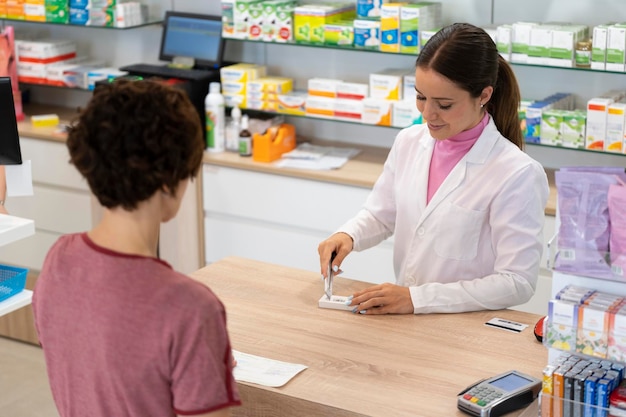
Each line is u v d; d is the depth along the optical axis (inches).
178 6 175.8
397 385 78.3
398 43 147.3
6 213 113.4
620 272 66.0
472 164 96.0
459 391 77.3
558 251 68.2
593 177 66.6
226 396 55.3
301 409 76.2
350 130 168.7
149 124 53.1
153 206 55.9
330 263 99.1
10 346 171.0
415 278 100.3
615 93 141.9
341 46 152.3
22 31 193.2
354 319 91.8
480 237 96.7
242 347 85.6
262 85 161.3
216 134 164.2
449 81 89.0
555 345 67.8
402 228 102.3
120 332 54.4
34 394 153.4
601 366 70.9
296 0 162.6
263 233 161.2
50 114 185.9
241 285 100.8
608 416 67.4
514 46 140.1
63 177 173.6
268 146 157.8
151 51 181.5
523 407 75.3
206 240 167.5
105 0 169.2
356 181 148.8
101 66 185.3
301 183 154.8
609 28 132.6
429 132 98.3
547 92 150.5
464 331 89.0
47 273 57.9
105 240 56.6
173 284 54.4
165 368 54.4
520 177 93.0
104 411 56.8
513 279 92.7
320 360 83.0
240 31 160.6
